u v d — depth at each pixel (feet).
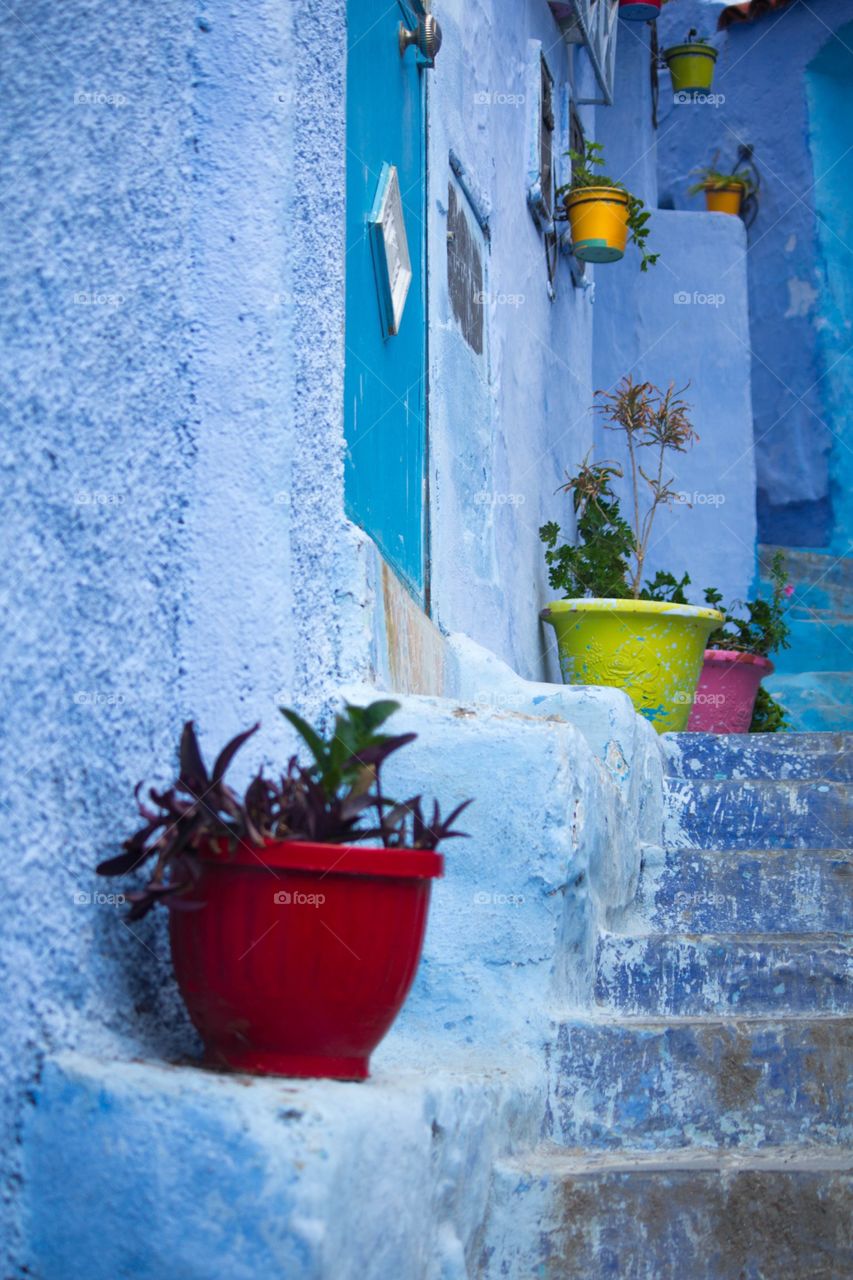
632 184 29.07
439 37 12.64
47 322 6.66
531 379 19.62
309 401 8.77
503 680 13.24
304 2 8.64
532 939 8.91
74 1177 5.61
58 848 6.16
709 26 32.27
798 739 15.61
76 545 6.55
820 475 30.53
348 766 6.09
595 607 17.63
